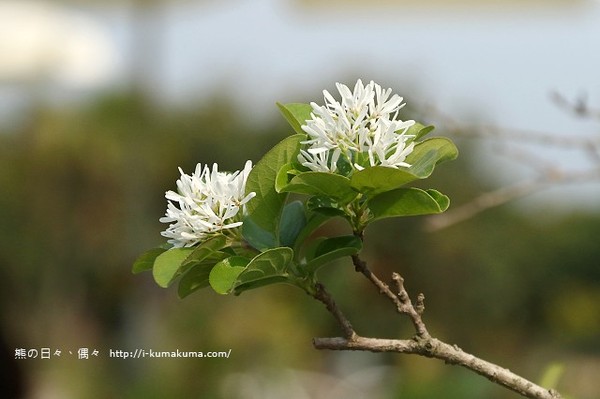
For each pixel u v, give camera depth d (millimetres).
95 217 12172
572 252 14289
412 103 6090
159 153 12727
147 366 8500
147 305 10609
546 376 3273
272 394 8766
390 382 9539
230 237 2654
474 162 12125
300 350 9898
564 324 13898
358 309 10859
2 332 4930
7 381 4621
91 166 12242
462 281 12203
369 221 2639
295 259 2668
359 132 2500
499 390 8125
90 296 11828
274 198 2627
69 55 11953
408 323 11062
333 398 9602
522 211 13742
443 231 11891
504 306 12820
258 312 9281
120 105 12750
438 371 8945
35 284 11867
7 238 11789
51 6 12219
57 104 12719
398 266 11805
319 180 2500
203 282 2750
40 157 12219
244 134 13523
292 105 2738
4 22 11688
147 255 2705
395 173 2441
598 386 10977
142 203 12445
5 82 11820
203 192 2613
